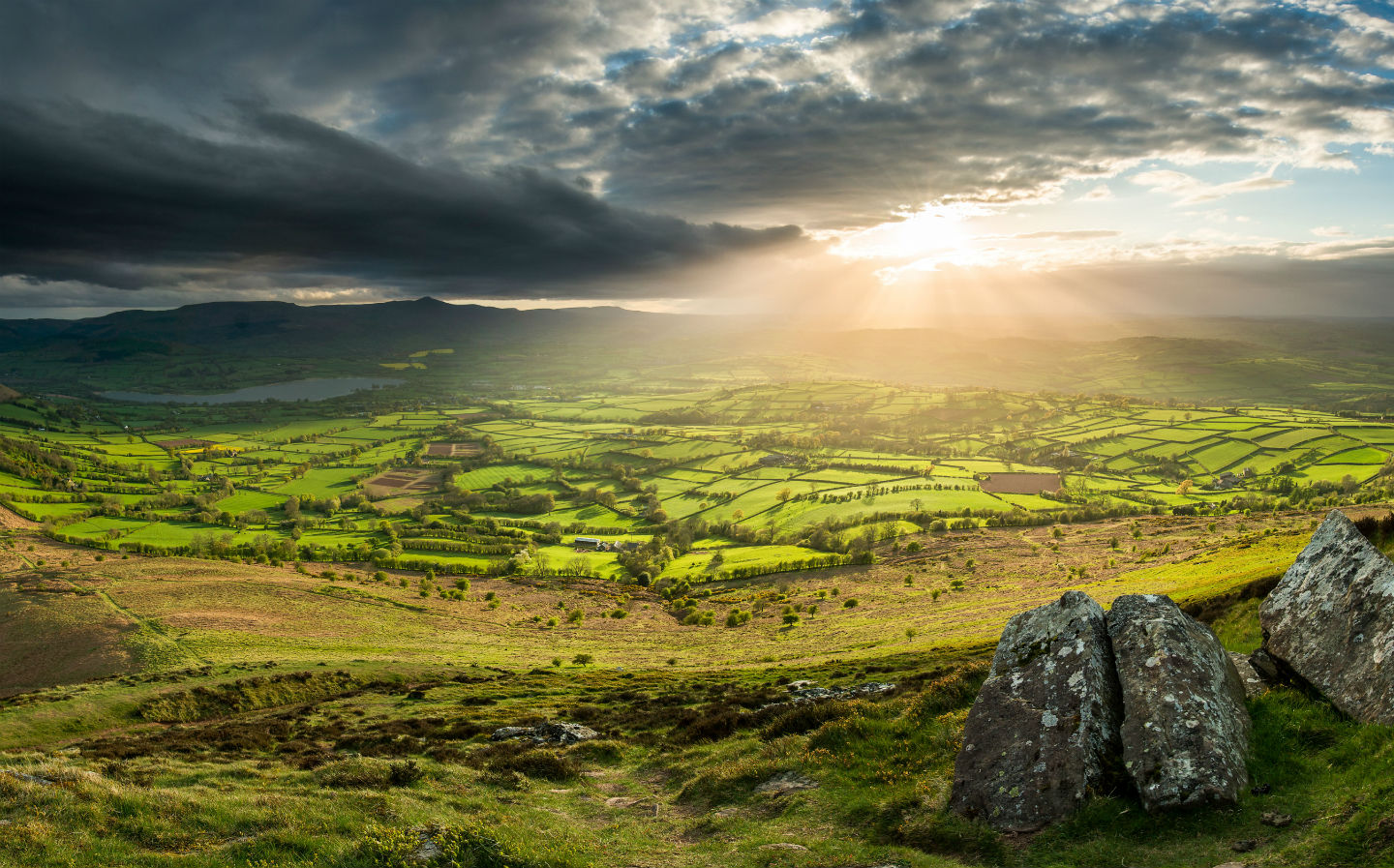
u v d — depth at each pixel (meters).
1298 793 13.77
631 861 16.67
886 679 40.91
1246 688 18.50
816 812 18.42
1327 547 18.89
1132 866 13.09
